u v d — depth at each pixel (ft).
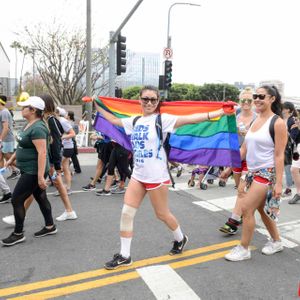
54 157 17.84
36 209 20.30
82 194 24.41
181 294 11.52
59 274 12.76
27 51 75.61
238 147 14.26
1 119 26.86
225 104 12.14
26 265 13.43
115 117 14.66
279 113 13.29
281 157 12.77
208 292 11.68
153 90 12.60
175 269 13.20
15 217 15.16
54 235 16.44
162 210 13.38
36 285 12.01
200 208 21.31
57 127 17.90
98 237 16.28
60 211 20.27
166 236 16.48
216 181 29.43
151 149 12.53
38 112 14.88
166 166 12.98
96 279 12.42
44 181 14.82
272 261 13.94
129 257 13.39
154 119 12.58
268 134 12.78
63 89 75.66
